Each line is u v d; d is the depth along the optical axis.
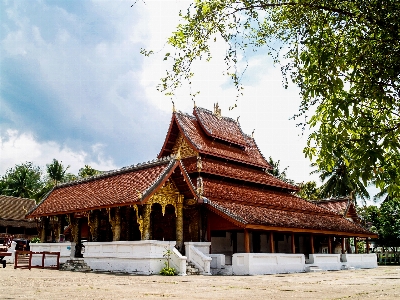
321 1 6.40
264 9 7.34
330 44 6.14
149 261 19.09
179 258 19.72
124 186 22.44
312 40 6.21
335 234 31.30
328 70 5.83
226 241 27.53
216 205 23.50
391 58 5.86
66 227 38.06
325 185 52.03
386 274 22.69
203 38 7.60
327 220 32.12
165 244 20.00
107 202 21.25
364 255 33.53
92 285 12.48
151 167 22.98
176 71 7.88
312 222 29.09
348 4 6.24
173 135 30.06
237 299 9.49
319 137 6.09
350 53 6.11
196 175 27.44
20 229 54.88
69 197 26.02
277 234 31.89
